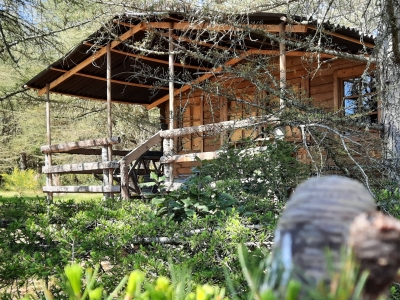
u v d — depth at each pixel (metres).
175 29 9.74
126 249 3.72
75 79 12.89
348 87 11.29
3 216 5.01
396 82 7.07
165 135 9.61
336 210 0.76
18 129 23.98
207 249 3.53
